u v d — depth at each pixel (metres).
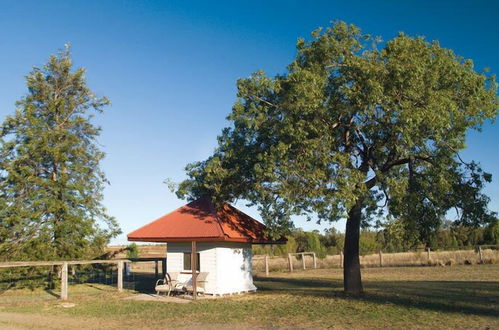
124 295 21.44
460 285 22.05
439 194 17.22
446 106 15.68
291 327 12.79
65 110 28.34
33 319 15.16
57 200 26.59
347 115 17.31
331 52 17.20
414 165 18.39
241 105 17.97
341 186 15.75
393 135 16.86
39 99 27.67
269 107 18.23
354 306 15.77
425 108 15.43
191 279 20.75
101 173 29.53
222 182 19.91
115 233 29.33
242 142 19.17
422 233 18.34
